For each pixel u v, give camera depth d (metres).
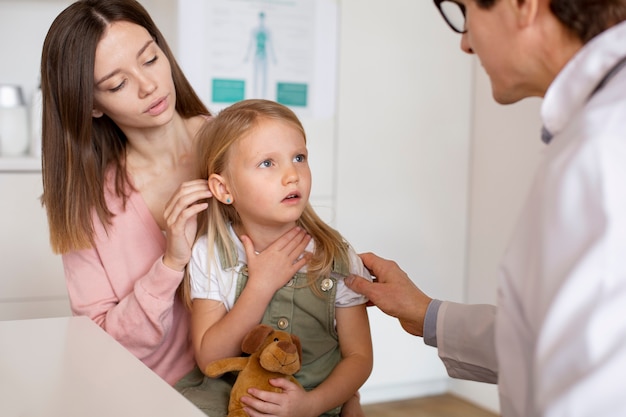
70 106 1.33
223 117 1.30
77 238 1.38
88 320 1.01
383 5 2.62
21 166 2.33
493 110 2.69
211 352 1.27
